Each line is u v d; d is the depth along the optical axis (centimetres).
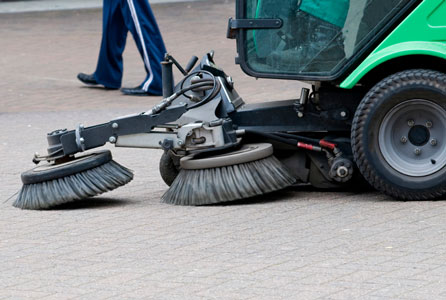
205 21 2598
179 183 878
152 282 653
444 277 637
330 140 888
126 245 750
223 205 869
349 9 859
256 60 885
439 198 855
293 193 915
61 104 1614
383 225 775
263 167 856
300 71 879
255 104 930
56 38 2447
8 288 654
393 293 610
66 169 864
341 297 606
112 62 1750
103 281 661
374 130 848
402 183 848
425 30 843
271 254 706
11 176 1065
